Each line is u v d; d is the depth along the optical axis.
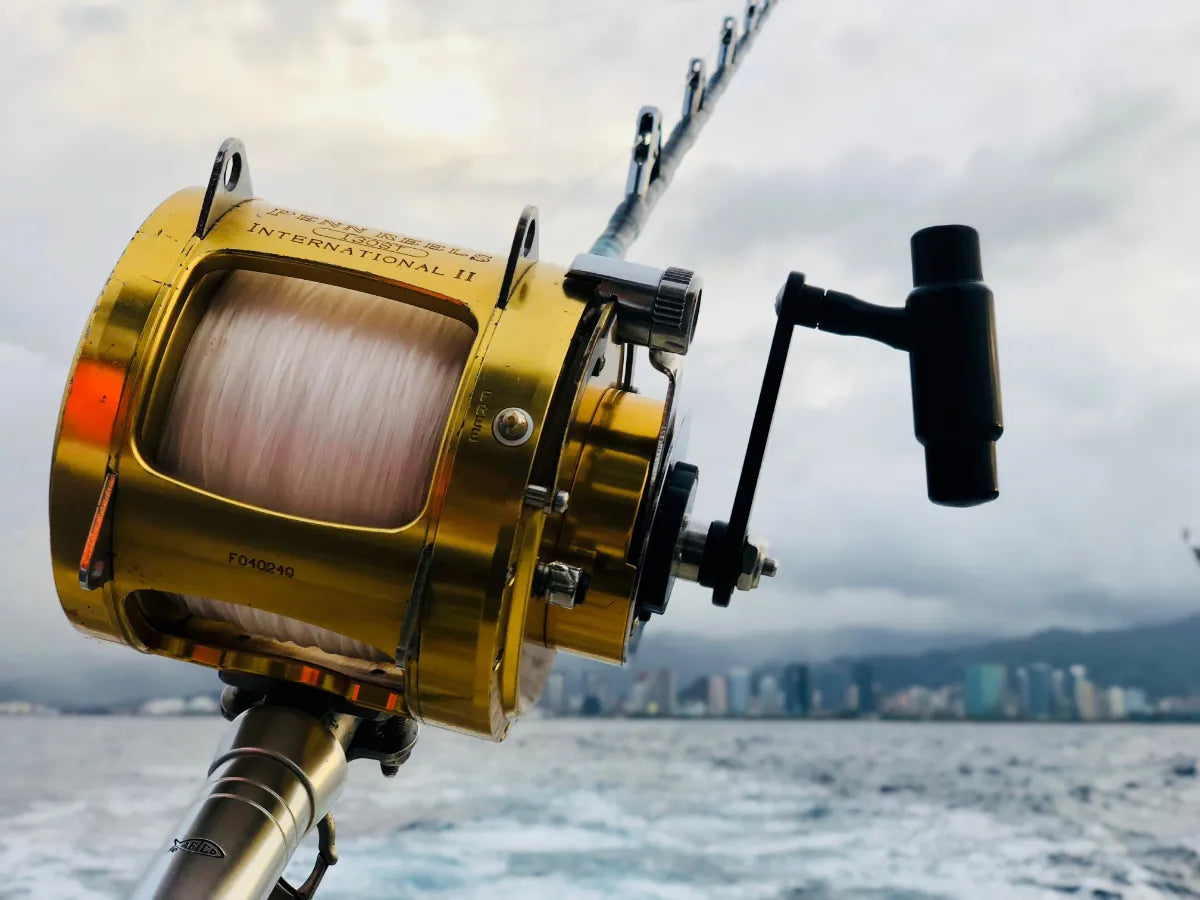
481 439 0.88
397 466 0.96
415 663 0.89
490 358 0.91
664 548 0.99
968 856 7.88
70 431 0.90
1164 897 6.88
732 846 7.94
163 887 0.81
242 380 0.98
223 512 0.90
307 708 0.97
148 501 0.90
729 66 2.21
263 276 1.03
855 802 9.88
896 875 7.37
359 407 0.97
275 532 0.89
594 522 0.99
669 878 7.07
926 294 0.95
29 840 7.09
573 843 7.86
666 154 1.75
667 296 0.96
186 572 0.92
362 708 1.01
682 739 14.80
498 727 0.95
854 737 15.81
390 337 1.01
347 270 0.97
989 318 0.95
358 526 0.94
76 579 0.92
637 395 1.07
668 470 1.04
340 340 1.01
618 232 1.48
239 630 1.03
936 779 11.27
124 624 0.96
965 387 0.93
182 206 0.99
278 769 0.91
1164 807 9.75
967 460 0.95
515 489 0.87
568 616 1.01
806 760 12.76
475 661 0.88
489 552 0.87
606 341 1.00
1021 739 15.42
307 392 0.98
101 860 6.64
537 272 0.99
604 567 0.99
